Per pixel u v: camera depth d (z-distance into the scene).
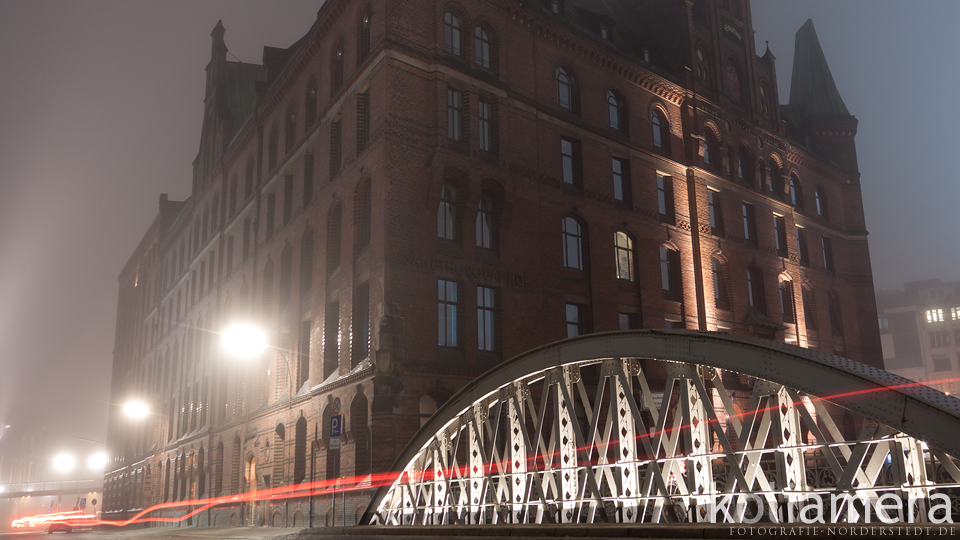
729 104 36.97
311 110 31.94
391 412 21.91
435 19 25.91
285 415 29.16
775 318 36.59
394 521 19.06
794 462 9.99
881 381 8.98
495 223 26.36
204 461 39.47
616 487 12.52
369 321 23.41
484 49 27.55
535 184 27.61
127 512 58.50
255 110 37.59
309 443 26.69
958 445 8.23
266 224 35.19
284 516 28.08
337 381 24.75
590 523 12.56
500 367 15.61
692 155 34.28
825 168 43.81
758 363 10.41
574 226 29.22
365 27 27.16
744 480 10.17
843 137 45.94
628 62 32.53
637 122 32.62
